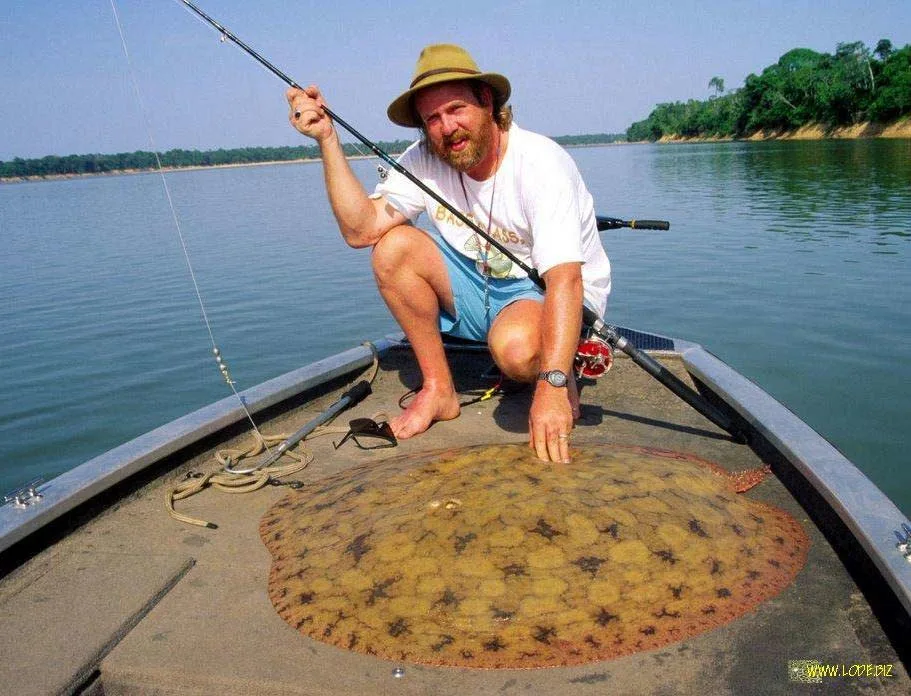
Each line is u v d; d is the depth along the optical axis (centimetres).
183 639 185
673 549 187
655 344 405
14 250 1994
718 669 169
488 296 319
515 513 188
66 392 787
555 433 232
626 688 163
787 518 227
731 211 1866
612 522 188
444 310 332
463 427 320
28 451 649
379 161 317
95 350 931
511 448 229
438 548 184
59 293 1301
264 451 309
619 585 178
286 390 339
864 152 4216
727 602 181
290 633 184
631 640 169
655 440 300
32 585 211
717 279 1105
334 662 173
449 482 206
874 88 6144
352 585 185
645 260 1298
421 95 274
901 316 858
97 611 196
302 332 969
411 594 178
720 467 261
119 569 217
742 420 302
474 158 279
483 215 301
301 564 201
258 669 172
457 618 173
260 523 238
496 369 394
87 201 4638
